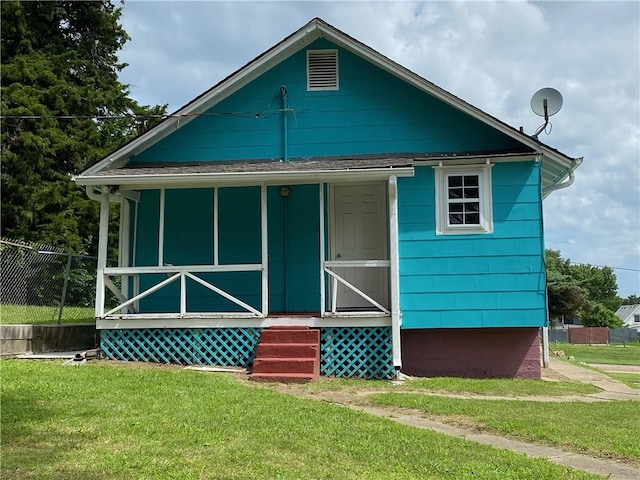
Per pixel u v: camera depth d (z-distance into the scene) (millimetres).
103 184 10594
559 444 5973
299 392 8469
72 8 27922
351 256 11805
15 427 5691
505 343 11055
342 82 12016
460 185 11164
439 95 11461
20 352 10461
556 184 12461
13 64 23734
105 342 10570
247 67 11844
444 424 6840
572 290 35844
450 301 10891
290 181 10508
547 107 11633
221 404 6996
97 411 6398
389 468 4906
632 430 6602
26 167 22938
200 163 12023
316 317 10219
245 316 10352
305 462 4969
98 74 28156
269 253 11945
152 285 11992
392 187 10156
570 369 13820
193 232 12117
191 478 4457
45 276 13234
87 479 4375
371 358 10172
